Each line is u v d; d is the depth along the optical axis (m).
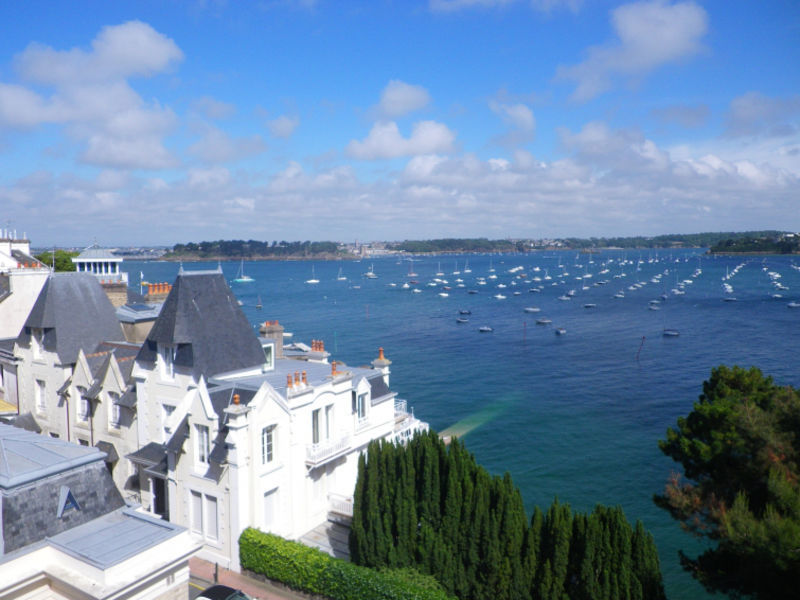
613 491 68.69
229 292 45.97
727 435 32.56
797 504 25.94
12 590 24.52
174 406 42.12
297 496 41.66
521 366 140.38
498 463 78.25
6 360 55.50
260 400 37.88
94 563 24.58
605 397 110.88
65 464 27.88
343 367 51.06
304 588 34.59
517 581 30.53
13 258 94.25
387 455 35.91
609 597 28.78
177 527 27.77
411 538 34.16
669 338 173.38
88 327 51.84
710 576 32.56
